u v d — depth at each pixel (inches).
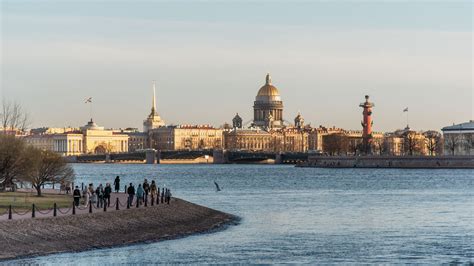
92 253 5728.3
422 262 5654.5
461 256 5900.6
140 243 6215.6
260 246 6294.3
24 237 5762.8
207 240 6550.2
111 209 7160.4
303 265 5521.7
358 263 5610.2
